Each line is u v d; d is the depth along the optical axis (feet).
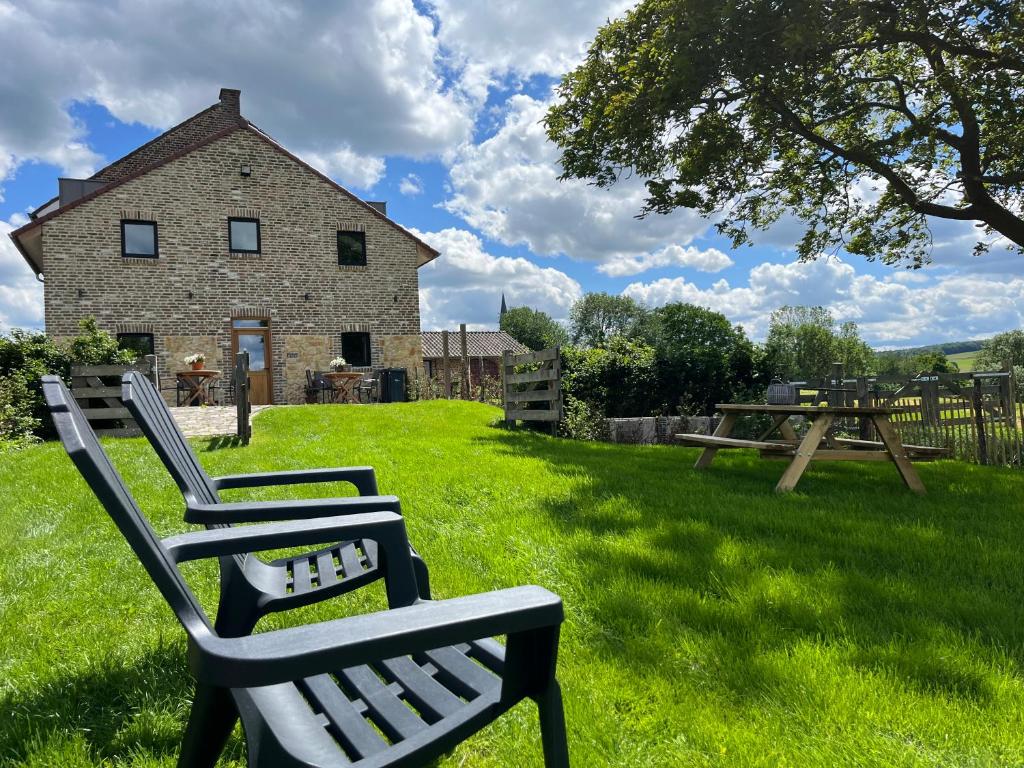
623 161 37.70
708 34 29.35
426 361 105.70
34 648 7.85
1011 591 9.52
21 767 5.43
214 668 2.86
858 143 38.75
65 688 6.77
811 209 44.32
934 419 28.02
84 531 13.39
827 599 9.00
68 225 52.01
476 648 4.67
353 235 62.75
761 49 28.78
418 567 6.72
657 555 10.97
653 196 38.09
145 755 5.59
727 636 7.91
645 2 33.50
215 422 37.29
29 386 35.65
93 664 7.28
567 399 39.75
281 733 3.82
